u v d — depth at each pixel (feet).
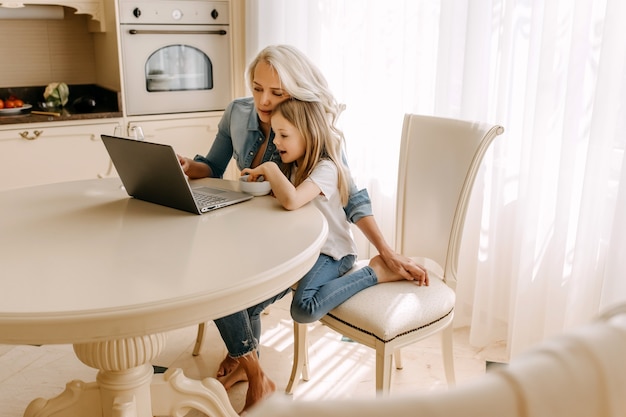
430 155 6.38
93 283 3.84
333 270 6.27
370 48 9.34
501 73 7.46
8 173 9.82
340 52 9.93
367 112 9.62
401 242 6.75
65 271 4.05
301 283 6.05
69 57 11.76
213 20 11.21
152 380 5.63
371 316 5.57
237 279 3.90
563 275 7.11
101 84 11.69
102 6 10.66
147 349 5.17
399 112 9.20
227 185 6.53
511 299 7.79
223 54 11.50
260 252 4.40
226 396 5.78
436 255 6.40
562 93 6.98
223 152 7.40
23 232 4.89
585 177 6.56
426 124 6.46
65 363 7.70
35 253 4.41
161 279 3.91
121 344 5.03
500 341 8.33
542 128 7.03
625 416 1.59
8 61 11.26
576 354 1.57
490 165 7.73
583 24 6.52
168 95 11.09
